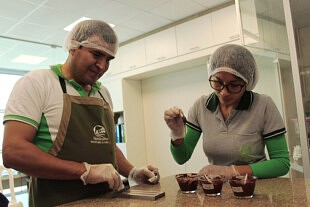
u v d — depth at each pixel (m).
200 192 0.88
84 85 1.14
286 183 0.92
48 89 0.99
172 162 3.99
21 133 0.88
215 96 1.21
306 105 1.44
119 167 1.20
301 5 1.46
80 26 1.07
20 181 3.00
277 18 1.62
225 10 3.08
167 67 3.67
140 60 3.92
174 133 1.17
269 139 1.10
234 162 1.12
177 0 3.02
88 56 1.04
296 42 1.47
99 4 2.97
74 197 0.95
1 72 4.95
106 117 1.13
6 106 0.94
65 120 0.98
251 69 1.10
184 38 3.43
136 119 4.21
